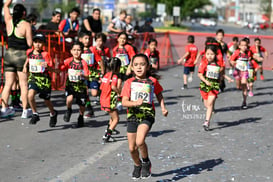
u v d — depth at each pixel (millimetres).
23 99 13602
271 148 10766
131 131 8227
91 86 14320
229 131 12508
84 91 12453
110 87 10984
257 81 24188
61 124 13031
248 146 10938
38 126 12727
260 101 17625
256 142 11320
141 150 8219
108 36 23672
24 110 13641
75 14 19562
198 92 19625
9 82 13594
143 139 8039
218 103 17109
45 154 10086
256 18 167375
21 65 13375
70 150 10414
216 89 12578
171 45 35438
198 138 11680
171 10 103062
